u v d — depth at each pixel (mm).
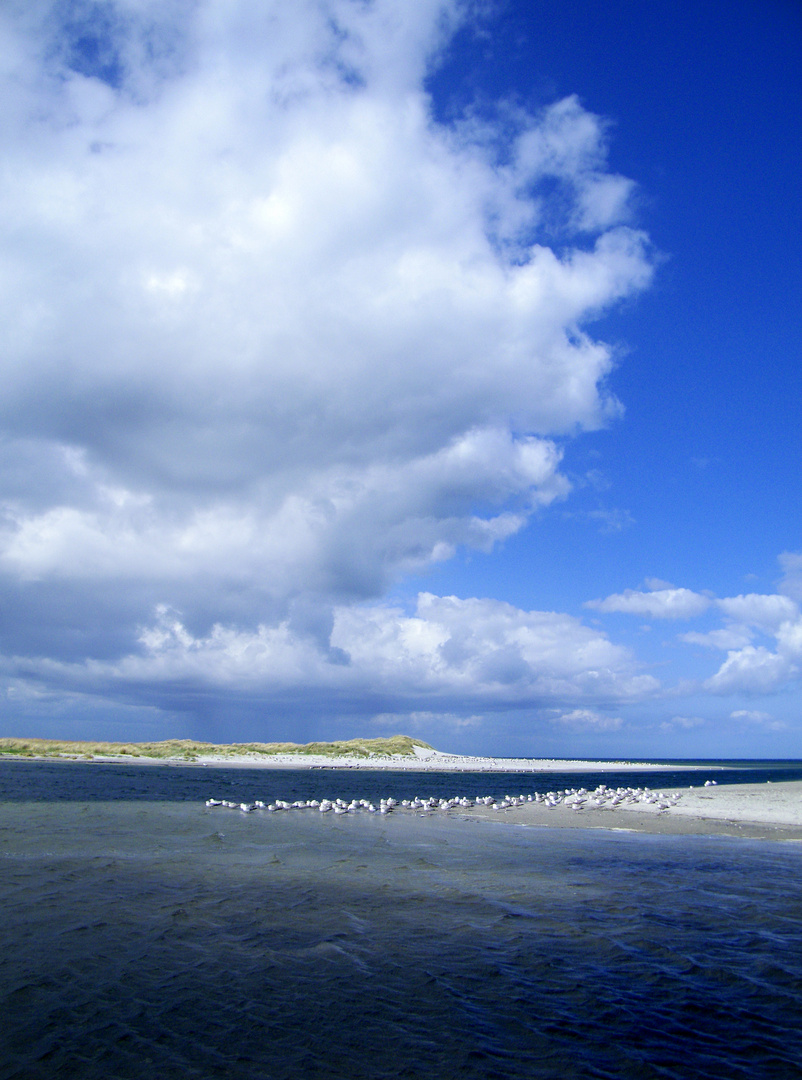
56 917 16453
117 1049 10117
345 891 19516
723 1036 10789
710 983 12859
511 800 47281
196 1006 11648
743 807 42156
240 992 12258
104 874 21188
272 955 14156
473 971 13398
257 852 25719
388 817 37875
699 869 23000
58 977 12766
